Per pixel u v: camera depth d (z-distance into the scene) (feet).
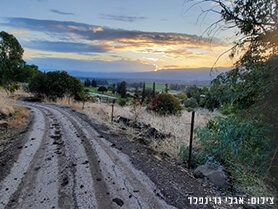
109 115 31.04
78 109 37.91
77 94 63.46
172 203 8.79
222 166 12.16
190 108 34.94
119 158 13.73
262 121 10.20
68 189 9.62
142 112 30.66
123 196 9.16
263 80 10.05
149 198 9.08
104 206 8.41
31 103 47.52
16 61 58.13
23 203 8.51
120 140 18.11
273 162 9.66
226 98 12.16
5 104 27.96
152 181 10.64
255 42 10.64
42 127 21.88
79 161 12.96
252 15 10.19
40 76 61.87
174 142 16.72
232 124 11.50
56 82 60.59
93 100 65.82
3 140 16.61
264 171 9.95
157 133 19.01
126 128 22.13
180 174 11.81
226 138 11.50
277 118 9.57
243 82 11.35
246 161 11.51
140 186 10.07
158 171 11.96
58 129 21.26
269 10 9.82
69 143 16.57
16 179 10.47
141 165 12.73
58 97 58.70
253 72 10.75
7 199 8.76
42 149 14.99
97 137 18.69
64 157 13.58
